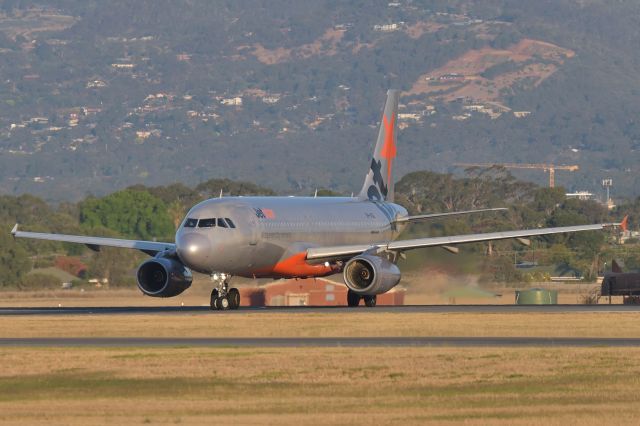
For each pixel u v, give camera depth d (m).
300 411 100.06
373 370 121.25
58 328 166.50
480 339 151.38
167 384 114.50
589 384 113.06
